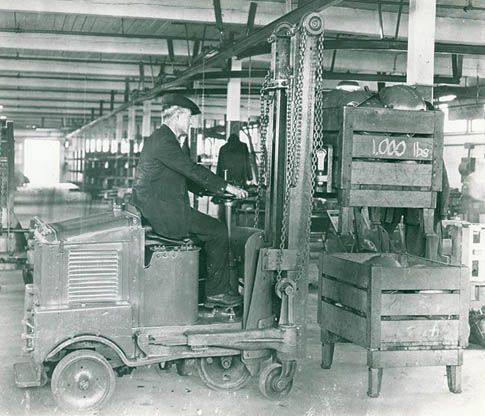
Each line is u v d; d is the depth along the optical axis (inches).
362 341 216.2
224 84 886.4
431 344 215.5
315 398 213.3
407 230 263.9
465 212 513.3
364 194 226.8
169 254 206.7
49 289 197.0
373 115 224.8
